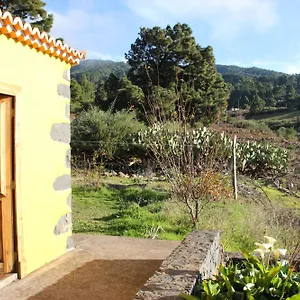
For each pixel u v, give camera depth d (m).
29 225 3.59
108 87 23.61
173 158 6.67
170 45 21.48
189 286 2.22
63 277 3.48
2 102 3.39
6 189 3.40
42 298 3.04
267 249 2.39
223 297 2.14
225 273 2.42
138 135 13.98
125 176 12.43
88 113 15.73
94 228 6.23
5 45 3.28
